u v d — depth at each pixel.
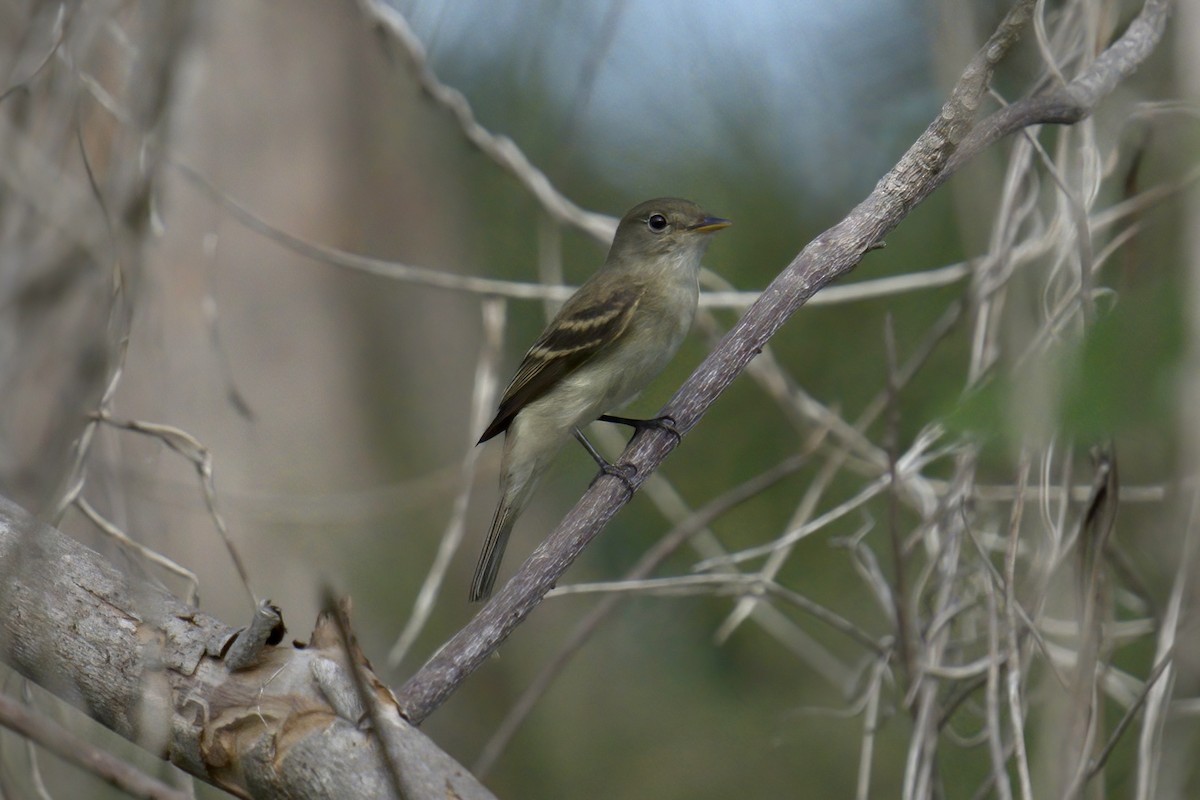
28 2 7.78
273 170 14.60
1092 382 2.82
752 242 13.41
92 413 6.48
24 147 7.17
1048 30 8.05
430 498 13.77
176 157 8.16
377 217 15.55
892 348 7.14
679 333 9.95
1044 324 6.75
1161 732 6.31
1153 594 8.09
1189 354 2.81
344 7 14.91
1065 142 7.14
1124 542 8.34
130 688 4.41
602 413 9.92
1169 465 6.43
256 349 14.46
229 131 13.80
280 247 14.60
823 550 12.89
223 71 13.67
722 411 13.79
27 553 4.57
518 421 9.67
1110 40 7.57
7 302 7.07
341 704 4.25
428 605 8.20
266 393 14.37
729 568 10.70
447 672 5.02
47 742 3.69
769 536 13.16
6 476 6.76
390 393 15.86
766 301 6.09
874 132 12.83
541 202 9.22
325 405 14.74
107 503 7.40
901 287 8.29
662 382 13.38
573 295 9.84
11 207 7.21
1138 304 2.90
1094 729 6.28
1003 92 8.58
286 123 14.71
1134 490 7.43
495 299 9.20
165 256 11.99
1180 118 6.46
